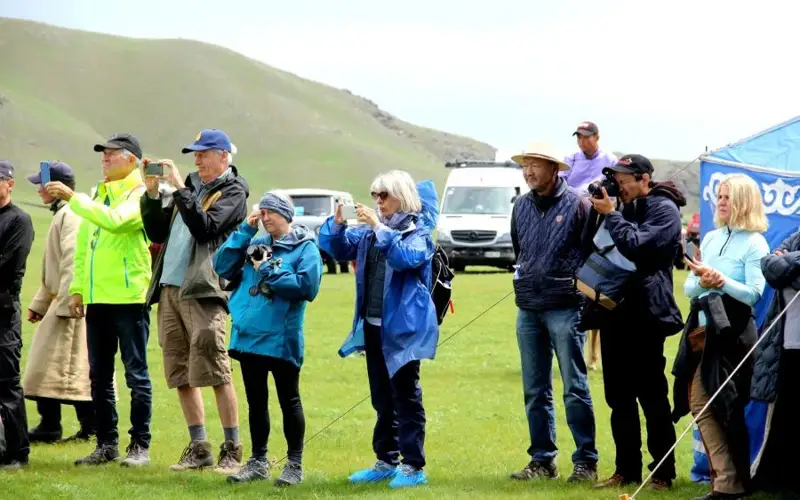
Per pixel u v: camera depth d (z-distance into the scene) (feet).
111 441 38.22
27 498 32.27
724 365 30.81
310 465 38.70
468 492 32.63
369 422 47.42
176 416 48.73
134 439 38.01
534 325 34.91
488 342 72.64
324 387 56.44
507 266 138.51
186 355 37.17
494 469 37.50
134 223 36.99
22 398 37.19
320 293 108.17
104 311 37.83
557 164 34.17
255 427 34.81
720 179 35.06
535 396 35.04
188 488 33.58
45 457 39.42
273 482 34.35
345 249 35.63
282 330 33.99
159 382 57.47
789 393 30.91
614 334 32.45
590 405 34.37
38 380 42.32
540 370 35.01
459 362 64.39
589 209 33.83
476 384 57.16
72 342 42.88
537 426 35.06
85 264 37.78
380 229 33.17
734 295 30.63
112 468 36.96
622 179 32.24
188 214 35.04
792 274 29.71
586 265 32.27
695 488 32.86
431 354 33.76
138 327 37.83
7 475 35.55
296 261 34.09
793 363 30.30
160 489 33.42
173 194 35.04
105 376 38.14
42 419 43.24
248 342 34.01
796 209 33.42
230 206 36.19
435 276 34.86
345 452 41.47
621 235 31.27
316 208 133.69
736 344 30.78
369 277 35.04
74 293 37.91
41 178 43.01
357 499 31.76
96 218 36.50
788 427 31.55
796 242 31.12
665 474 32.86
